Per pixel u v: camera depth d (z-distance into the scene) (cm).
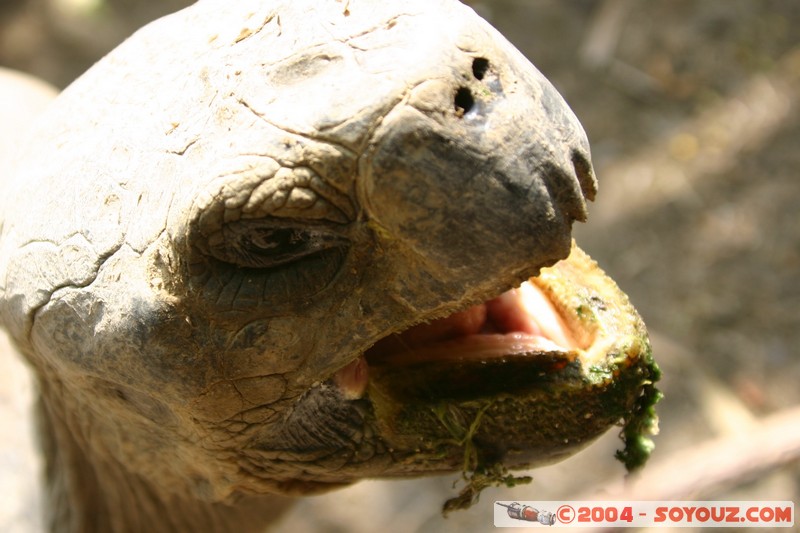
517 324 46
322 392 45
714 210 97
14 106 67
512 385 45
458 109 39
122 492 52
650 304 92
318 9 41
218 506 53
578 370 45
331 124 39
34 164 45
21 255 44
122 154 42
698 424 84
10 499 53
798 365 87
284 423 46
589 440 46
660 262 94
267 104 40
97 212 42
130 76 43
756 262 93
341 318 42
